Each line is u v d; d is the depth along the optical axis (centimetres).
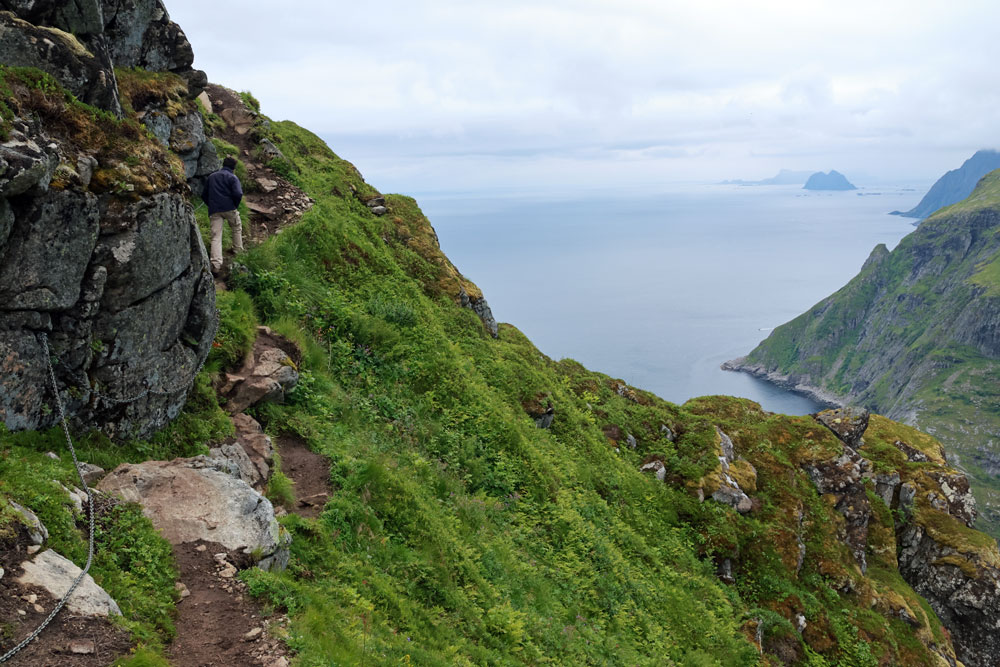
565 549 1511
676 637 1538
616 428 2500
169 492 776
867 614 2189
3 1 859
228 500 788
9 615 522
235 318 1243
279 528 812
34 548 584
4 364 693
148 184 845
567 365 2966
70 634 539
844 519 2505
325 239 1948
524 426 1934
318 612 727
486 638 977
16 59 810
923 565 2792
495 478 1554
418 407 1574
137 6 1435
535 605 1204
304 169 2509
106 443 820
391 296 1969
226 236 1595
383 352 1683
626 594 1530
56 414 764
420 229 2752
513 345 2684
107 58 1010
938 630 2373
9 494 614
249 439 1037
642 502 2145
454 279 2539
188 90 1623
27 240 702
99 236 788
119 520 699
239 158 2131
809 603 2103
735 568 2136
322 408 1266
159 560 680
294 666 617
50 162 720
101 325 802
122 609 599
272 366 1205
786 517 2342
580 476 1942
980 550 2720
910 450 3203
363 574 885
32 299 712
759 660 1661
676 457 2438
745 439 2673
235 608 670
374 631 779
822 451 2639
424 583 988
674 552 1992
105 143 827
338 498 1002
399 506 1088
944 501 2895
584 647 1177
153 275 853
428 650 830
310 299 1628
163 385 901
